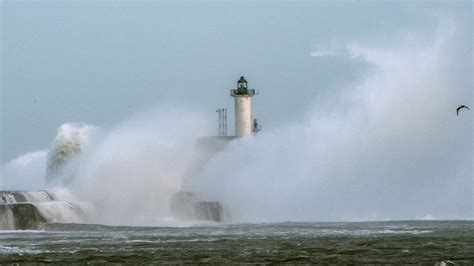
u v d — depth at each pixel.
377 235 132.38
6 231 152.75
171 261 97.12
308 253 104.62
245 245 115.62
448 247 111.25
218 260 98.19
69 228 156.62
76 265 94.25
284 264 94.44
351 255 102.38
